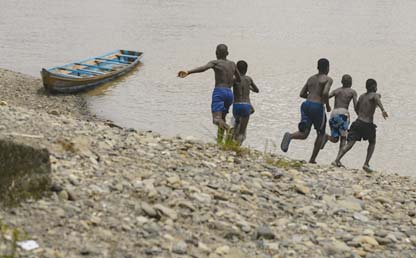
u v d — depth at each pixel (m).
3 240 16.52
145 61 95.12
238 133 39.44
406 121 63.16
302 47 114.69
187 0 198.25
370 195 30.27
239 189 26.02
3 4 172.12
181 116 62.97
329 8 188.00
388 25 151.00
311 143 54.12
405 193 32.31
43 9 163.75
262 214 24.09
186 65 92.94
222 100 37.56
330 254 21.19
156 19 149.50
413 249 23.14
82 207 20.23
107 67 84.06
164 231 19.95
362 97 40.97
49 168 20.97
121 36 121.25
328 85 38.41
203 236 20.42
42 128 29.12
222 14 164.50
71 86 71.19
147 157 28.27
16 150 20.30
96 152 26.88
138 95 72.19
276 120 61.25
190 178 26.25
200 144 33.84
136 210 20.97
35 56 97.69
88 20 143.88
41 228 17.92
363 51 112.25
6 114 31.02
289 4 196.75
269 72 88.38
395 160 50.56
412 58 105.38
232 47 112.31
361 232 24.05
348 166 48.56
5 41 110.56
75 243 17.42
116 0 192.00
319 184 30.30
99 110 64.69
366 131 40.47
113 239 18.34
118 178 23.89
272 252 20.38
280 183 28.83
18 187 19.62
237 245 20.44
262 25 144.75
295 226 23.41
